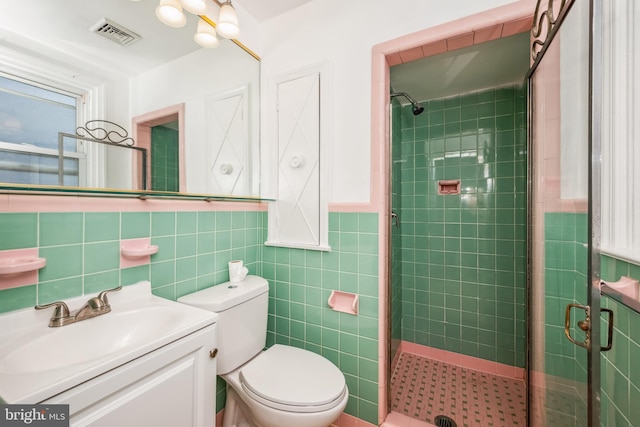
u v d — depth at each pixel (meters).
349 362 1.36
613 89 0.74
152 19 1.07
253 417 1.07
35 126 0.78
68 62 0.85
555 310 0.95
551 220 0.98
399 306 2.10
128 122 1.01
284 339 1.55
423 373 1.88
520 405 1.54
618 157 0.73
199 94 1.27
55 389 0.54
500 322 1.88
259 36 1.61
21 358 0.68
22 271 0.72
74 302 0.86
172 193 1.11
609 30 0.75
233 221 1.46
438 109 2.08
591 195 0.59
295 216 1.50
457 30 1.11
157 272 1.11
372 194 1.29
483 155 1.94
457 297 2.01
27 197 0.77
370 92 1.29
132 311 0.94
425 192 2.12
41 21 0.80
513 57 1.55
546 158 1.01
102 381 0.61
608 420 0.75
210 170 1.33
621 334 0.70
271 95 1.57
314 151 1.43
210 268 1.33
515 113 1.85
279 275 1.56
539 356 1.11
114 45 0.97
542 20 0.97
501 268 1.88
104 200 0.95
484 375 1.85
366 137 1.30
